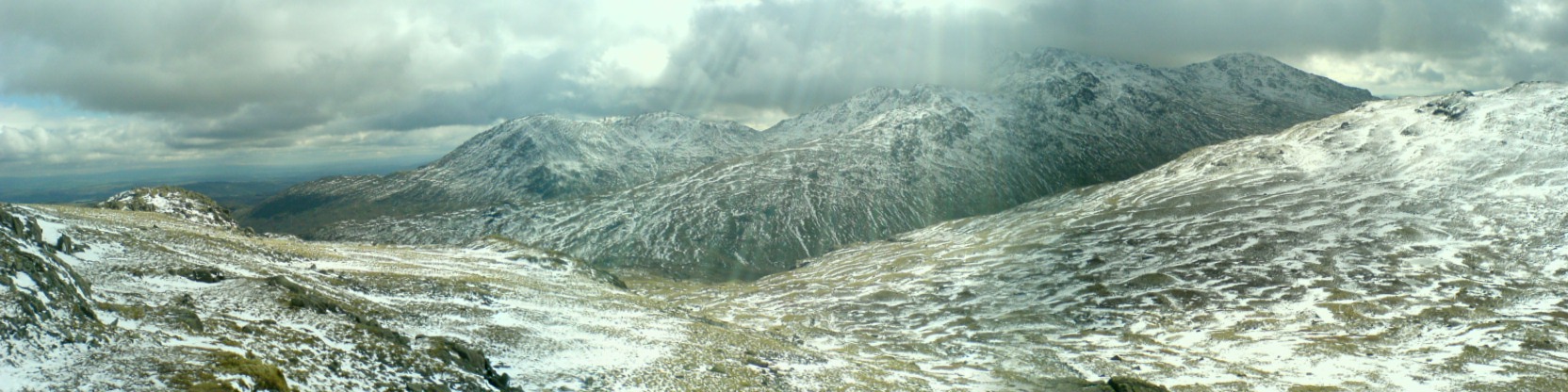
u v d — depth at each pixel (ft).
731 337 303.68
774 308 560.20
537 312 287.07
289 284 220.02
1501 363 303.07
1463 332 359.05
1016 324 458.09
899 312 517.14
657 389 192.65
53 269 157.28
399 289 285.64
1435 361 315.37
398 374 153.58
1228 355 357.61
